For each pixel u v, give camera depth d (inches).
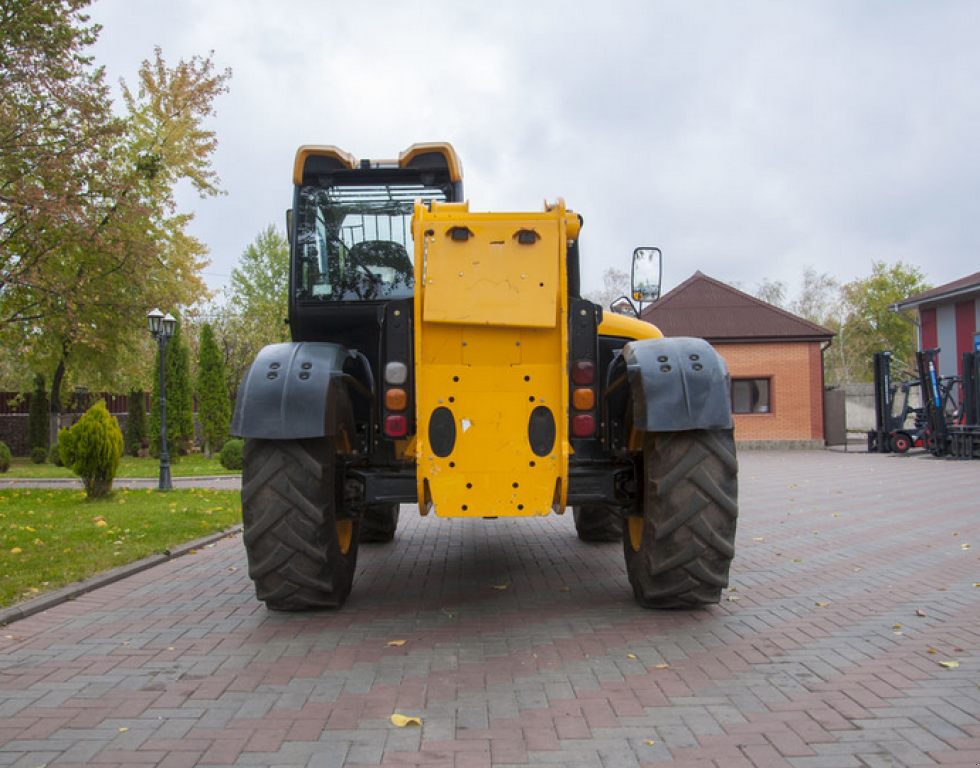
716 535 162.4
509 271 158.1
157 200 897.5
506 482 159.3
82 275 658.2
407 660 146.3
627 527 186.9
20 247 605.9
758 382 965.8
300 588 171.6
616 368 186.2
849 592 198.1
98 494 447.2
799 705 121.0
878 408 856.9
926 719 114.7
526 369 159.2
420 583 216.4
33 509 401.1
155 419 959.0
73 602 195.5
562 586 210.1
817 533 298.0
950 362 984.3
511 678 135.8
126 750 107.5
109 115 674.8
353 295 209.2
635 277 225.5
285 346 173.2
